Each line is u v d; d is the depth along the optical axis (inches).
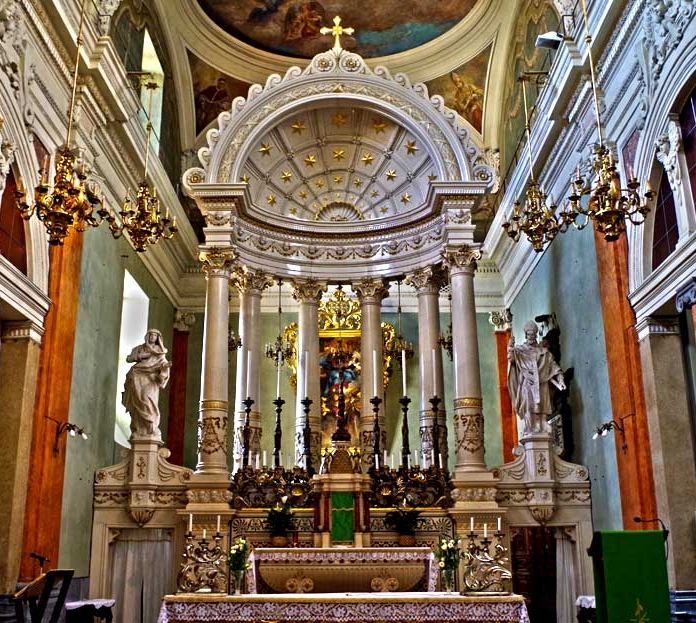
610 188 299.3
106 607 452.1
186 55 726.5
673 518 392.2
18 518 395.5
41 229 426.3
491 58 739.4
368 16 713.0
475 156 556.1
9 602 375.2
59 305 436.1
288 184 611.8
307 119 585.3
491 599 319.9
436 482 506.9
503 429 748.0
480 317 781.3
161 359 518.0
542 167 592.1
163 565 496.7
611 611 278.7
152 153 617.0
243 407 580.1
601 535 285.9
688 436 403.2
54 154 440.5
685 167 375.6
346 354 780.6
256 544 482.3
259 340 589.3
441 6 703.7
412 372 776.3
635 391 430.9
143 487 491.5
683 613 370.6
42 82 417.4
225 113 557.0
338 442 490.3
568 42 483.8
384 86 569.3
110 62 478.9
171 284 742.5
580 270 530.3
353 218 621.0
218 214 539.2
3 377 404.8
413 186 604.1
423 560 411.8
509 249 734.5
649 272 422.0
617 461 451.2
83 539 480.7
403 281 611.5
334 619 319.0
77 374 477.4
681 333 414.6
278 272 587.8
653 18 395.9
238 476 510.6
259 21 714.2
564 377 564.7
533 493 492.4
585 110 498.0
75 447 470.3
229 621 319.0
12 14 369.4
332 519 473.1
